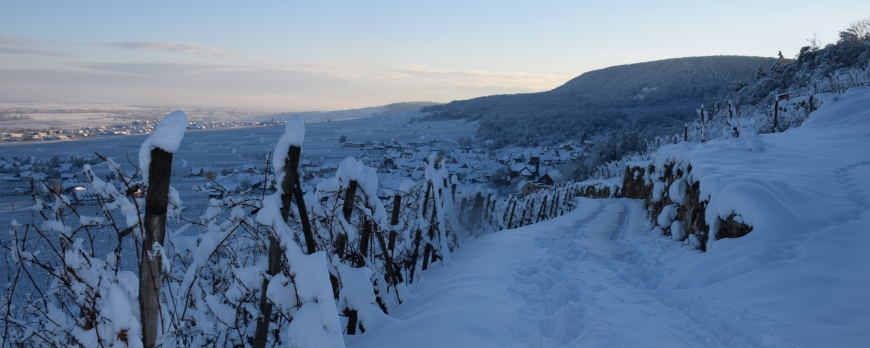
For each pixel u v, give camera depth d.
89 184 3.16
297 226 5.38
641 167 24.45
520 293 5.55
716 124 27.73
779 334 3.85
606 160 69.25
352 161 4.90
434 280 7.38
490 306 4.85
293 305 3.58
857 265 4.92
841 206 6.96
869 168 8.80
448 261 8.92
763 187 7.04
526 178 76.19
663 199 12.36
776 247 5.90
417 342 4.04
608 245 10.05
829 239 5.75
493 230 13.67
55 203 3.55
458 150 126.56
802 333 3.81
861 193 7.51
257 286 3.84
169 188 2.81
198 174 52.72
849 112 18.50
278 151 3.68
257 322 3.76
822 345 3.58
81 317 3.45
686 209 9.49
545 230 12.27
